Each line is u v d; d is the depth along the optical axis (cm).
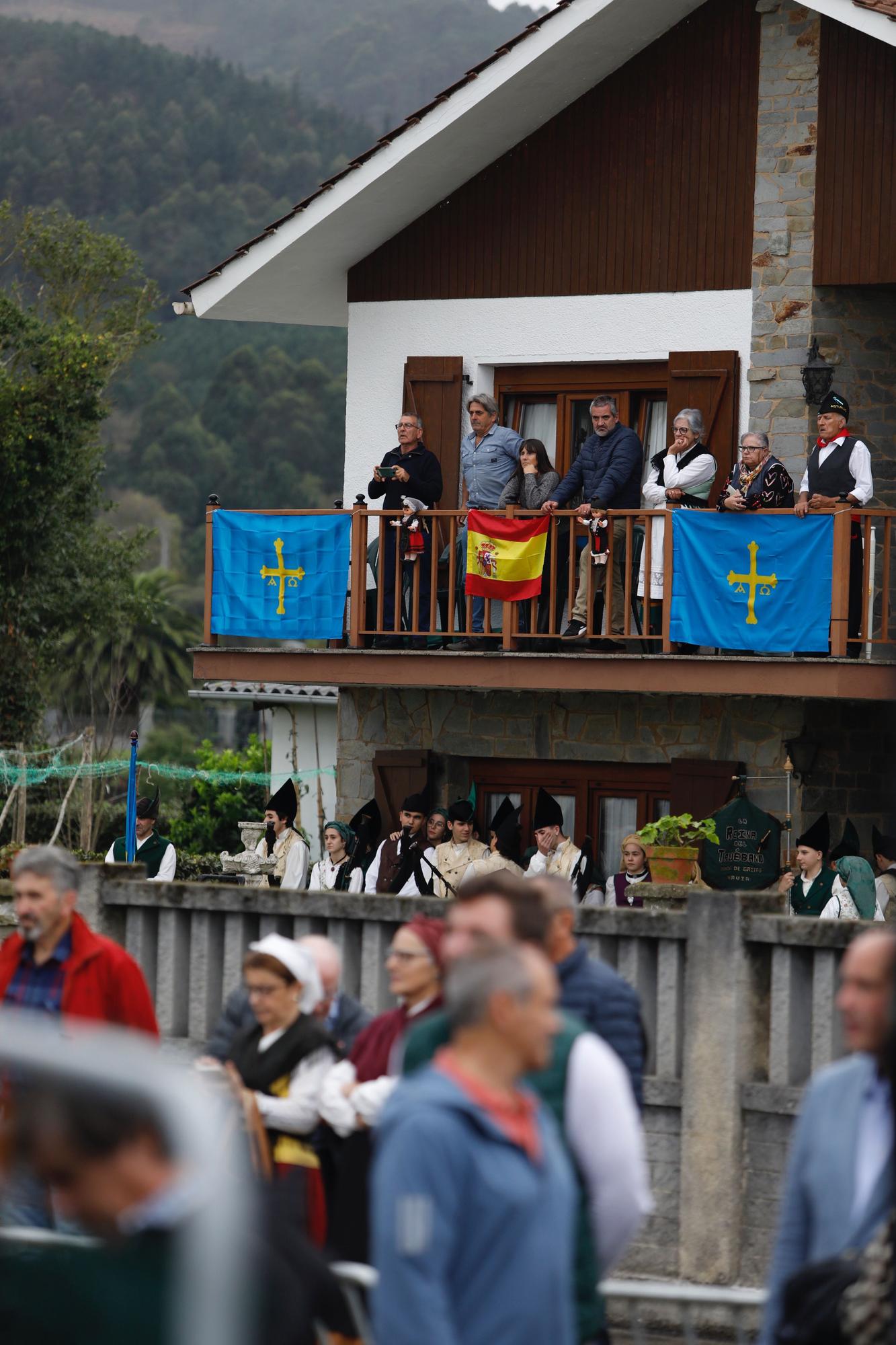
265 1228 1167
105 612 8812
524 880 1502
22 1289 992
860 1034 1277
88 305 9338
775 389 4062
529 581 3859
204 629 4225
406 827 4041
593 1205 1417
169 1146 994
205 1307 962
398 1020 1802
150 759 13550
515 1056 1215
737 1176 2228
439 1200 1148
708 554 3678
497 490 4100
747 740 4019
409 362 4478
